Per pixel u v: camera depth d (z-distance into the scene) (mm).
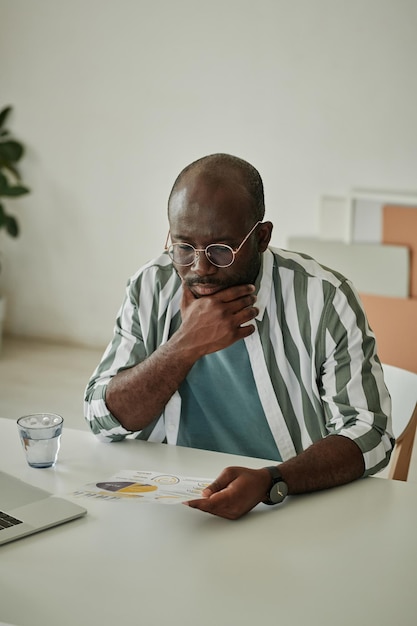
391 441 1634
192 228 1559
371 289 4176
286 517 1398
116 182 4863
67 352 5004
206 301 1626
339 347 1707
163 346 1677
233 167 1578
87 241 5000
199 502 1354
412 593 1177
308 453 1521
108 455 1649
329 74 4324
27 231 5129
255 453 1805
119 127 4793
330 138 4375
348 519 1398
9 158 4973
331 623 1095
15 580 1175
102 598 1134
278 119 4449
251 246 1606
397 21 4168
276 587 1176
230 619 1094
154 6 4590
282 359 1750
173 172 4723
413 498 1490
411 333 2711
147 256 4875
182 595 1146
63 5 4785
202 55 4539
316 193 4449
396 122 4254
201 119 4605
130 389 1672
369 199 4324
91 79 4805
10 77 4977
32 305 5207
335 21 4266
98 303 5051
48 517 1352
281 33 4367
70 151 4930
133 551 1266
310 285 1732
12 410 3959
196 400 1810
